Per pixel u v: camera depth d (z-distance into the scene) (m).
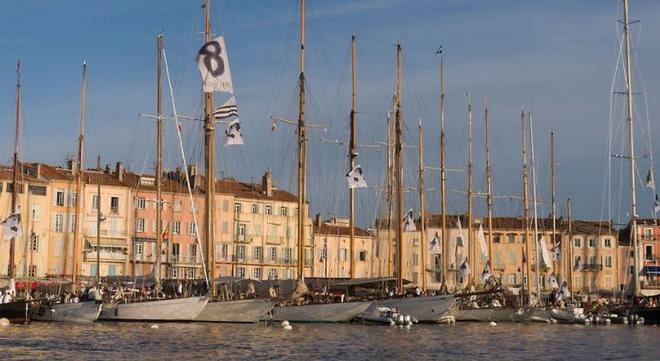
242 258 158.75
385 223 157.38
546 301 131.25
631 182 106.69
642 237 186.00
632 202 106.75
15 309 81.56
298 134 91.62
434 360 61.03
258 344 66.94
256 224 161.00
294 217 166.12
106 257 143.25
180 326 80.56
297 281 87.50
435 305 93.94
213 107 87.50
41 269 138.00
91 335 70.81
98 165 153.38
